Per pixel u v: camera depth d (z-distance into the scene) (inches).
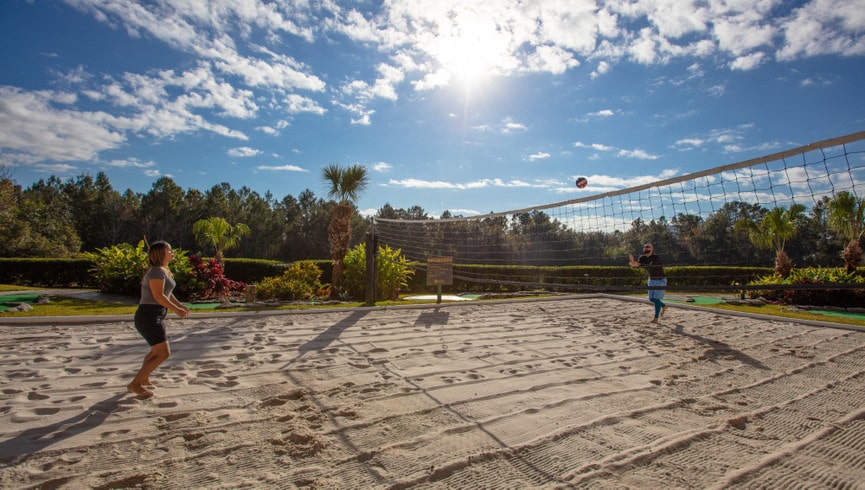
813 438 114.4
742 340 242.1
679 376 171.6
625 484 90.3
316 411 128.3
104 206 1967.3
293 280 449.7
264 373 166.4
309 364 179.6
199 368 171.5
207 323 274.4
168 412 126.0
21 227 948.0
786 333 262.7
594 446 107.6
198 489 86.7
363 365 178.9
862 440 114.2
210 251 1849.2
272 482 89.7
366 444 107.2
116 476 90.4
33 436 109.0
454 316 320.5
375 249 386.9
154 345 137.6
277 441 107.3
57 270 582.9
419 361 187.8
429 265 387.2
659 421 125.0
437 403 136.2
